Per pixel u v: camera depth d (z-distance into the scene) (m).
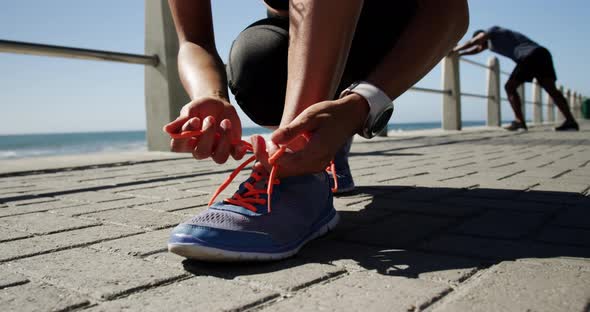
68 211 1.77
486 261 1.07
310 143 1.05
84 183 2.59
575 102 18.52
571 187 2.09
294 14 1.14
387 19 1.62
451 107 8.41
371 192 2.05
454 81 8.33
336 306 0.83
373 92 1.15
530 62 7.49
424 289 0.90
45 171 3.22
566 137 6.21
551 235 1.29
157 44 4.38
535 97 13.46
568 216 1.52
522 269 1.01
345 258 1.12
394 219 1.53
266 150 1.08
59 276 1.02
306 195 1.21
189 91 1.29
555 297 0.84
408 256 1.12
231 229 1.06
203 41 1.45
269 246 1.08
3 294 0.92
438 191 2.05
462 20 1.35
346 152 1.98
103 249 1.23
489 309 0.80
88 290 0.93
